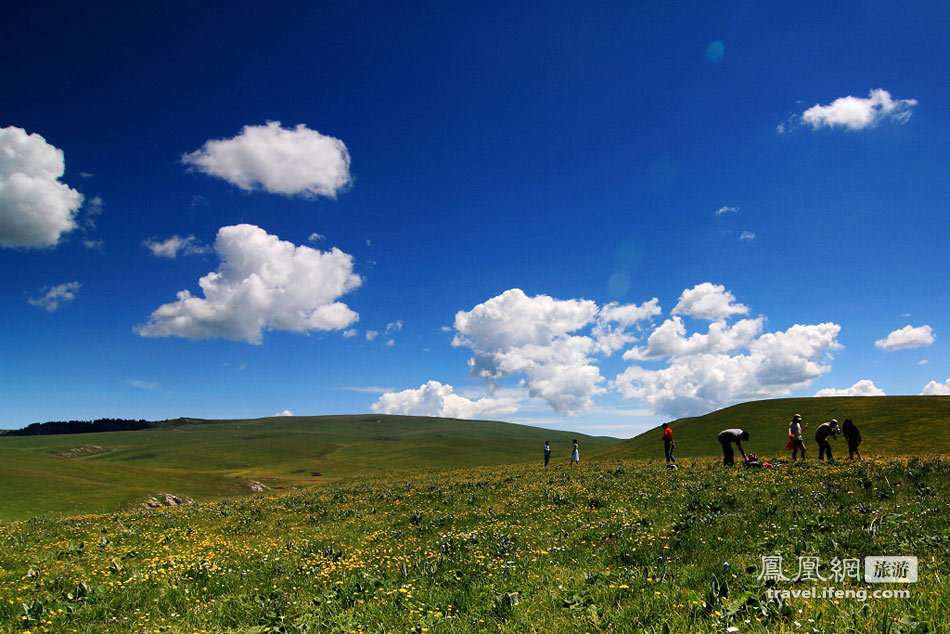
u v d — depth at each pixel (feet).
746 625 19.49
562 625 22.58
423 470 274.57
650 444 256.11
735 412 265.75
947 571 23.91
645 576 28.37
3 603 31.71
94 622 29.73
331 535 60.29
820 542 31.50
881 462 79.15
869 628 17.71
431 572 35.47
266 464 650.84
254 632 25.95
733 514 44.37
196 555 50.16
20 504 150.82
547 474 121.19
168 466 611.88
